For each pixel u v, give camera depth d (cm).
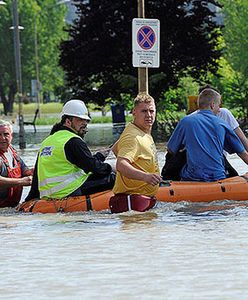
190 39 8119
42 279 1487
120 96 8375
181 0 8000
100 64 8206
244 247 1722
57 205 2348
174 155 2544
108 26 8038
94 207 2334
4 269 1580
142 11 3944
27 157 4800
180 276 1471
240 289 1368
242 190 2445
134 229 1998
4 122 2556
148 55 3559
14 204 2547
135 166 2289
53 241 1864
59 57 8512
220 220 2109
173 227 2012
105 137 7050
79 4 8319
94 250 1736
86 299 1339
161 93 8131
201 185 2434
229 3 13450
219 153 2517
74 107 2422
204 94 2553
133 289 1390
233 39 13438
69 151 2383
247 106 7050
